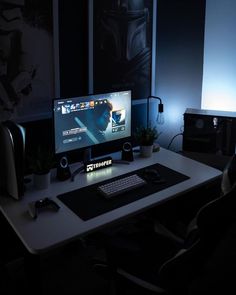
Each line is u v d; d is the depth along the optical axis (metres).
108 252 2.00
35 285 2.14
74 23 2.75
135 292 2.18
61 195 2.36
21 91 2.60
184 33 3.44
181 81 3.57
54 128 2.49
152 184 2.50
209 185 2.93
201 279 2.71
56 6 2.59
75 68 2.85
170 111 3.62
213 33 3.50
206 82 3.65
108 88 3.08
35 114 2.71
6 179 2.35
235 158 2.27
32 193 2.39
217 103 3.67
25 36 2.51
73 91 2.89
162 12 3.28
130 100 2.86
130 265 2.06
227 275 2.75
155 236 2.36
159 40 3.34
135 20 3.09
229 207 1.68
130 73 3.20
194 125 3.29
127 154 2.86
